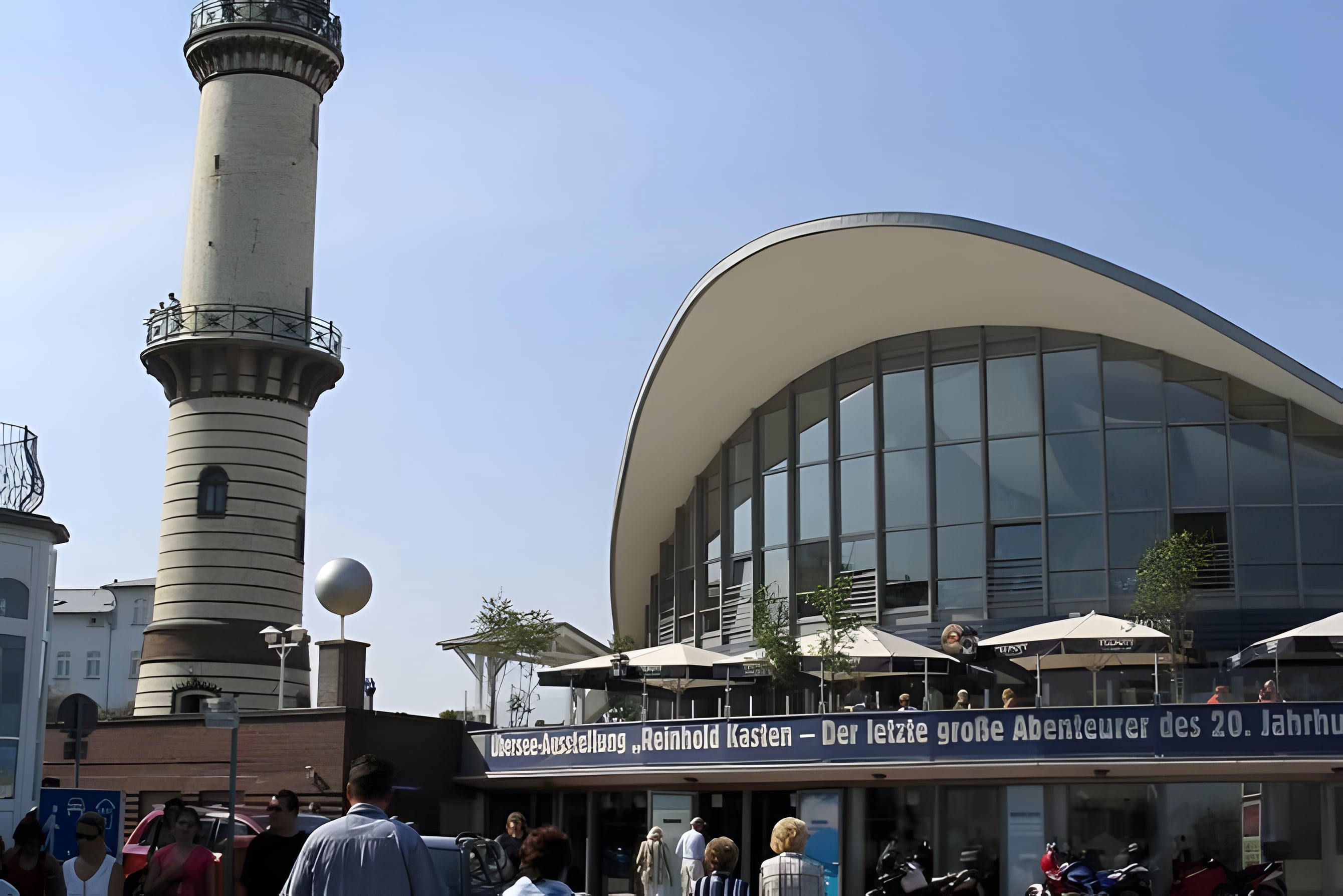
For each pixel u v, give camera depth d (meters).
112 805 18.61
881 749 26.66
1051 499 34.94
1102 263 32.66
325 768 30.52
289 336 45.53
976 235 33.28
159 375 45.97
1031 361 36.00
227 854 15.07
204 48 46.78
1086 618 28.94
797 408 39.75
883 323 37.50
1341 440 33.66
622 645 44.59
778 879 11.09
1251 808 25.00
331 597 34.12
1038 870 25.78
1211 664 32.59
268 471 44.78
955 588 35.47
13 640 20.59
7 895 12.91
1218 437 34.16
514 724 33.69
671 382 39.94
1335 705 24.25
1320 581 33.09
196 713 41.25
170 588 43.91
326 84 48.19
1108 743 25.17
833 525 37.69
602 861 30.41
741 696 35.75
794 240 34.75
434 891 8.54
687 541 43.97
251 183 45.97
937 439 36.62
